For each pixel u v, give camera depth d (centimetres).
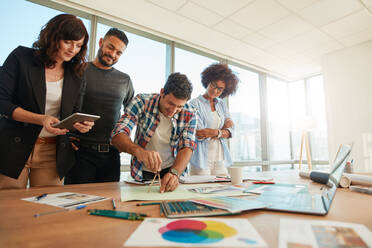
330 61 387
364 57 353
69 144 113
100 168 138
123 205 56
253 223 42
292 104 532
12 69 102
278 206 52
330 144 380
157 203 57
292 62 427
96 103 138
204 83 189
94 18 274
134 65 302
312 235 35
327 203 55
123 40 139
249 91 453
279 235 35
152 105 122
